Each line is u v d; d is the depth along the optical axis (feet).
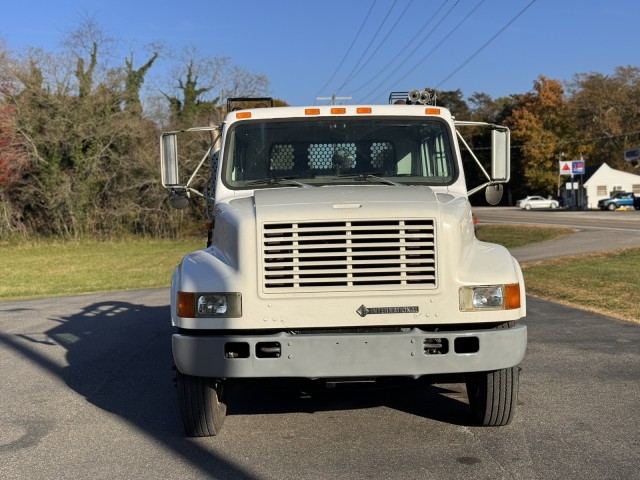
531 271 59.88
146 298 53.06
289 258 15.67
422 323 15.70
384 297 15.64
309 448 16.79
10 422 19.71
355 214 15.70
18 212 140.46
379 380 17.52
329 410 20.16
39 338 34.76
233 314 15.66
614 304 39.17
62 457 16.57
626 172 285.23
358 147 19.98
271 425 18.81
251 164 19.86
